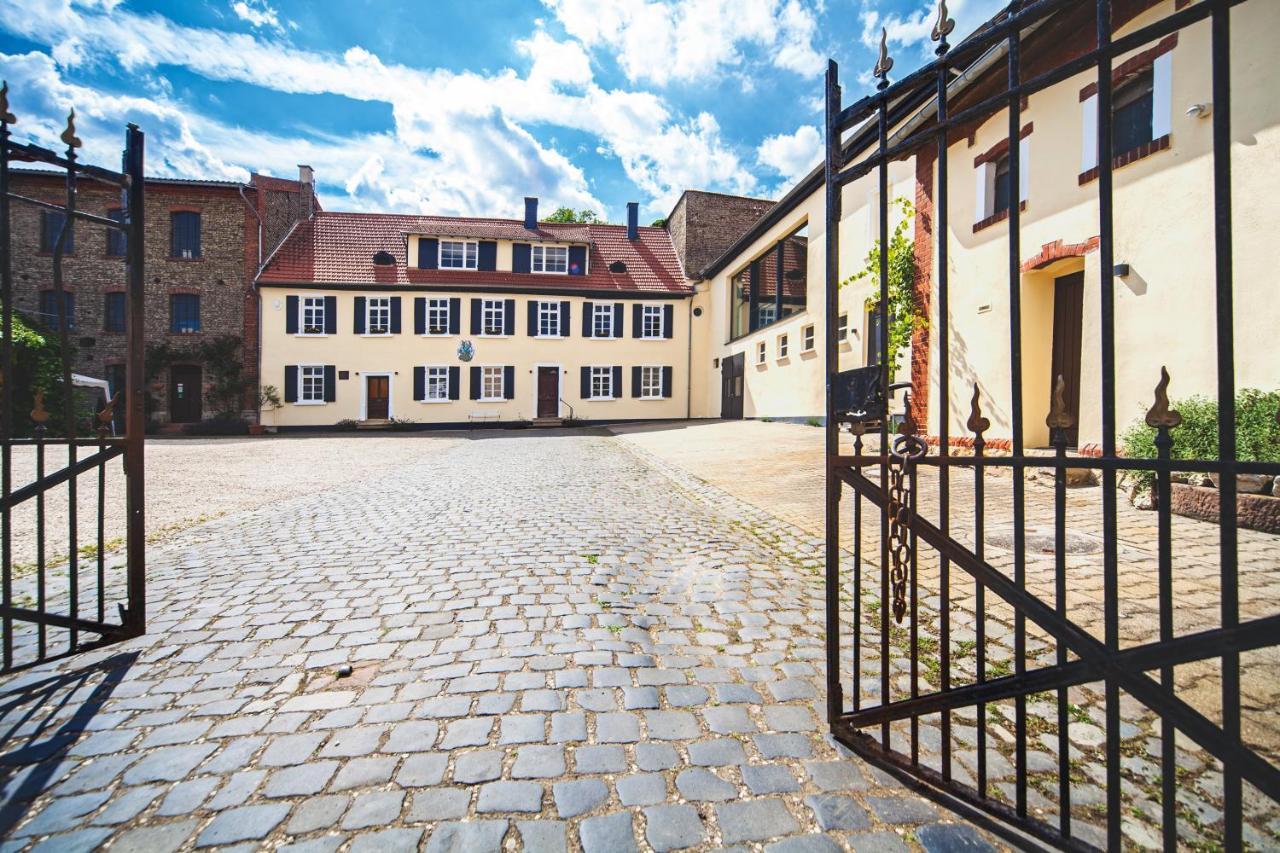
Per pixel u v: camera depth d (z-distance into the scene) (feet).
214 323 78.74
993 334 28.07
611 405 88.69
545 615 11.24
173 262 77.77
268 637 10.23
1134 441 18.42
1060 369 26.35
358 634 10.35
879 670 8.90
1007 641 9.73
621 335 88.84
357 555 15.52
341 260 85.46
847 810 5.94
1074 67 4.63
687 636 10.34
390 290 82.69
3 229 8.34
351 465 38.65
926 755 6.87
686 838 5.58
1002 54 24.12
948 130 5.60
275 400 79.10
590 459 40.45
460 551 15.84
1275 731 6.97
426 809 5.98
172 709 7.89
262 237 81.00
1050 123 24.76
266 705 8.00
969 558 5.73
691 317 90.43
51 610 11.67
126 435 9.95
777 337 60.95
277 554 15.70
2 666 9.14
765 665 9.21
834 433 7.00
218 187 78.64
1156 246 20.15
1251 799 5.98
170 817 5.88
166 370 77.25
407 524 19.52
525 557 15.21
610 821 5.81
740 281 77.56
